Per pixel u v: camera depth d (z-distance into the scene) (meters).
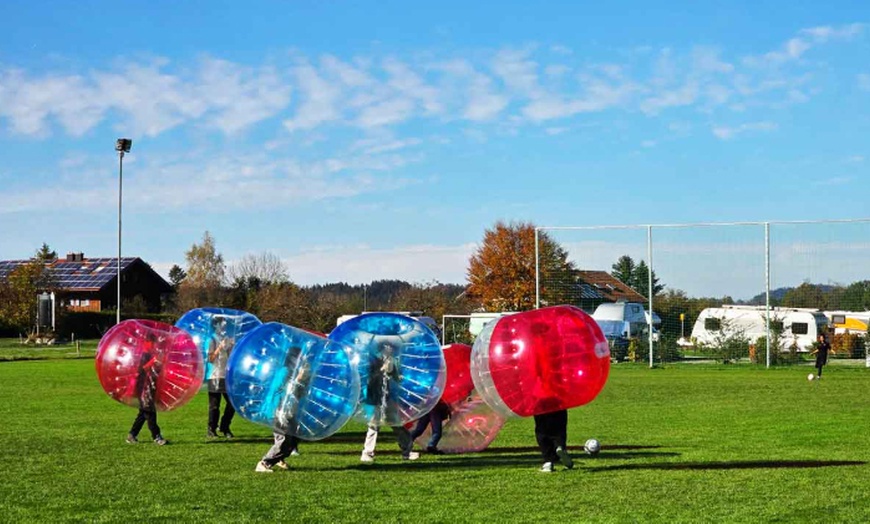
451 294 58.44
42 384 27.39
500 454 13.30
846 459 12.38
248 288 64.19
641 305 40.69
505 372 11.27
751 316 37.47
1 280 62.44
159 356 14.23
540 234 40.62
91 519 8.74
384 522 8.53
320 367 11.34
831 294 36.88
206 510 9.12
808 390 24.36
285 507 9.25
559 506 9.23
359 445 14.53
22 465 12.15
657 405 20.47
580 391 11.16
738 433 15.35
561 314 11.54
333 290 65.31
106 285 73.06
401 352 12.00
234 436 15.66
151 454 13.27
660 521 8.49
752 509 8.99
